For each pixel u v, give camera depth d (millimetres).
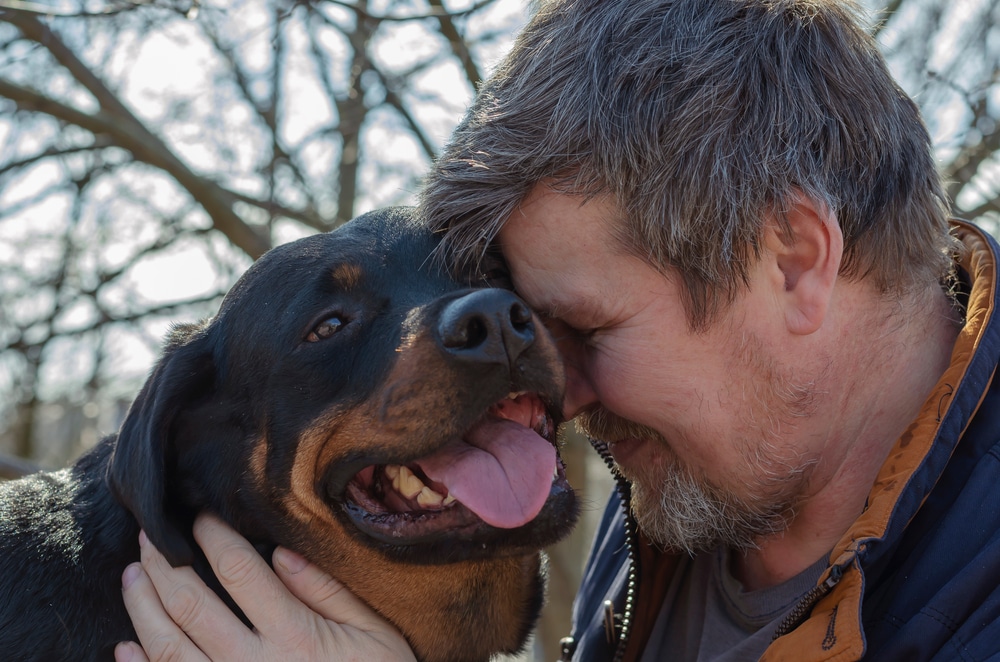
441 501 2502
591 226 2316
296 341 2643
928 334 2445
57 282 7801
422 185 2777
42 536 2652
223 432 2744
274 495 2660
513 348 2303
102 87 5535
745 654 2430
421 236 2736
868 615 2156
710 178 2188
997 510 2084
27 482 2896
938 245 2475
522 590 2900
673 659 2758
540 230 2387
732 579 2672
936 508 2168
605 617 2855
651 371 2387
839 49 2324
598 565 3197
